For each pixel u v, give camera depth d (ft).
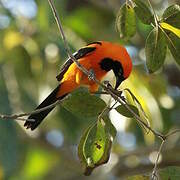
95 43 32.81
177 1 45.16
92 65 32.04
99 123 24.39
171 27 24.85
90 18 54.03
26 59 46.85
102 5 55.11
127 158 52.19
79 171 55.98
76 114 25.13
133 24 26.43
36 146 57.00
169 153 50.85
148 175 24.57
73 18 51.57
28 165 58.23
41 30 47.09
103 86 25.99
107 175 51.44
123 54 32.27
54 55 46.68
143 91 42.93
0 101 42.75
